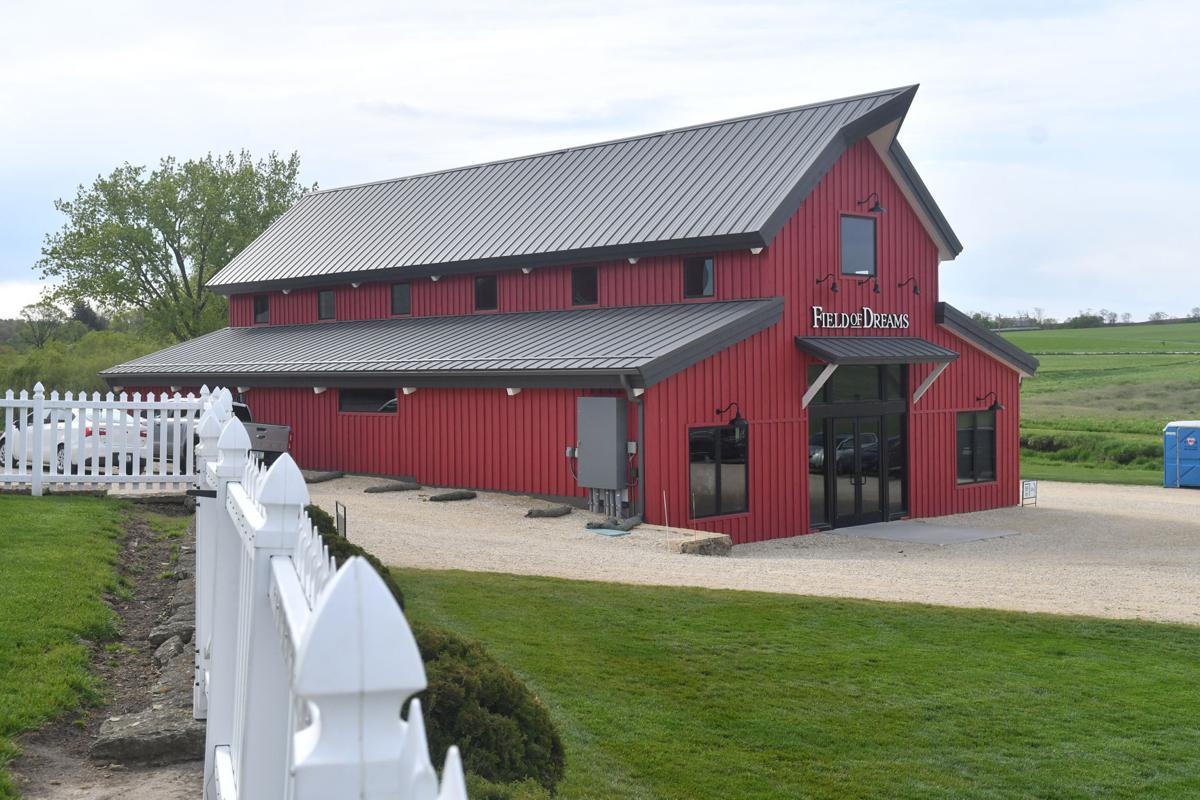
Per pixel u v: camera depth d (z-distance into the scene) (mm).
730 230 26031
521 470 25609
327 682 2318
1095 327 132625
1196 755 9656
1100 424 62906
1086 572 19062
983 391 32844
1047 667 12148
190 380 33469
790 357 26609
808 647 12578
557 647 12023
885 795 8641
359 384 28891
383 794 2393
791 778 8891
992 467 33344
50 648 9625
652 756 9133
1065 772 9234
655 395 23484
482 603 13797
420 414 28078
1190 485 41094
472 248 32031
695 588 15508
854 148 28703
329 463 30469
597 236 29000
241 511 4949
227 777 5199
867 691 11133
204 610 7801
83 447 19156
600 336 25812
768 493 25953
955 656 12461
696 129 32094
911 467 30203
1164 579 18125
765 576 17469
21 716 7980
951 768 9250
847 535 26766
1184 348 102562
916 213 30547
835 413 27984
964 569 19359
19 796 6836
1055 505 34406
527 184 34531
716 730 9867
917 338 30250
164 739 7613
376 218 38000
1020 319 141250
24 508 17125
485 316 31547
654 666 11594
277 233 41219
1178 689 11461
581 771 8609
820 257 27641
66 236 65562
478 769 6309
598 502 23984
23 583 11695
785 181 26828
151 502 18922
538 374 24594
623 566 17969
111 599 12094
